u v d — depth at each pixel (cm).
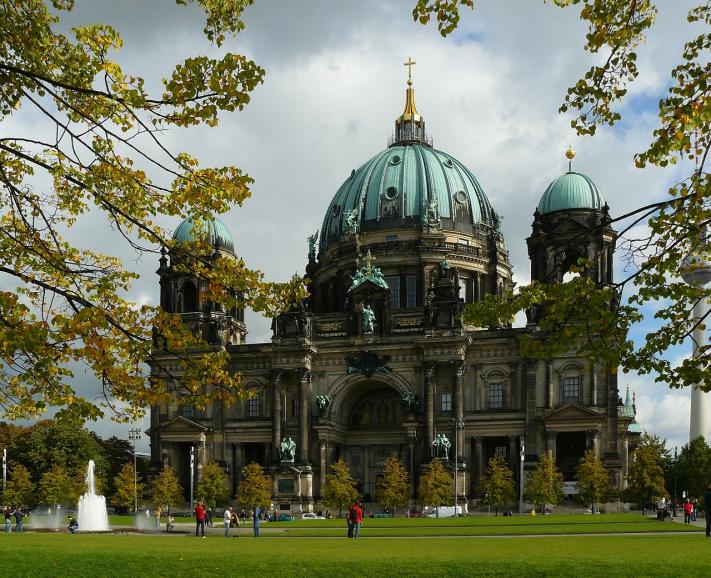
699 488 17000
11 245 2516
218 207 2628
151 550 4744
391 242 16100
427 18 2447
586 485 12644
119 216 2623
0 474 17538
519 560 4016
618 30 2497
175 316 2638
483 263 16362
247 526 10469
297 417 14675
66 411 2512
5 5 2525
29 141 2416
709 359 2670
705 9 2525
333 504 13700
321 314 15088
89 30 2502
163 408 15312
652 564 3747
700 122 2256
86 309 2352
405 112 18612
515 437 13800
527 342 2822
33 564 3981
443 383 14250
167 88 2398
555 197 13812
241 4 2677
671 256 2516
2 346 2212
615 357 2705
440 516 12738
